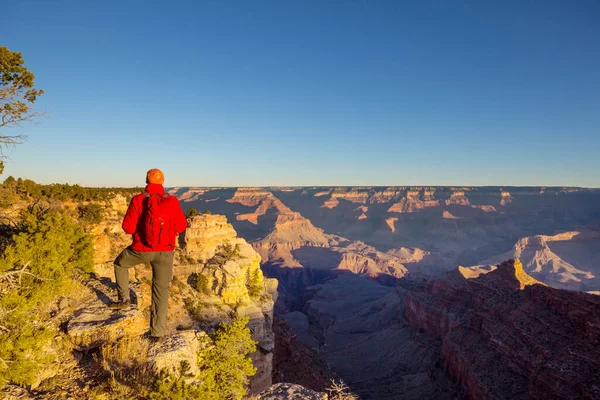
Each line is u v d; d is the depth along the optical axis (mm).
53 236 11258
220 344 10117
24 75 17094
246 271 34812
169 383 7730
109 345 8586
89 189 28109
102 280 12250
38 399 7098
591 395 46844
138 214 8211
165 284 8805
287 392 9297
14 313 8148
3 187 20375
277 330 52312
